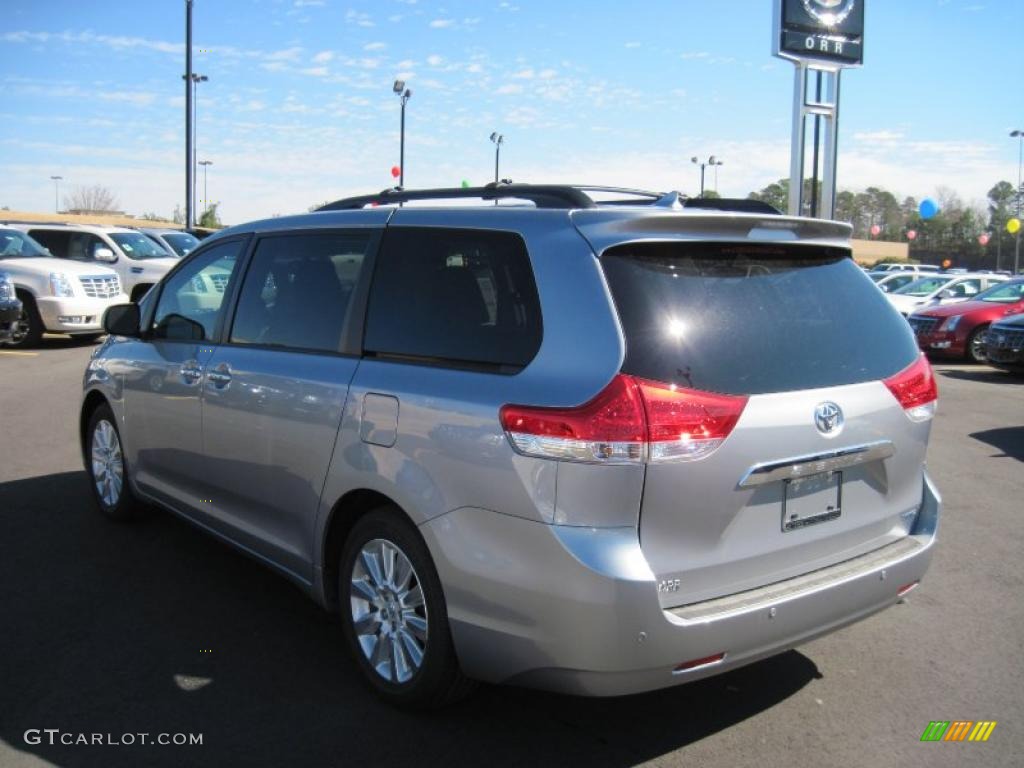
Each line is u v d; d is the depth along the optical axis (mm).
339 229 4082
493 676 3137
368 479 3484
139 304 5426
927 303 20547
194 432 4652
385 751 3277
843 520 3398
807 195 39812
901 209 107000
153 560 5145
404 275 3689
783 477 3109
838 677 3936
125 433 5398
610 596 2811
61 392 10648
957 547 5715
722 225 3201
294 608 4539
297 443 3885
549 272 3139
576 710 3604
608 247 3053
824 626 3279
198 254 5047
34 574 4902
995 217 90500
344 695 3678
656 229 3096
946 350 16891
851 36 19594
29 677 3768
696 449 2896
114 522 5785
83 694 3637
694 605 2984
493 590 3039
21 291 14945
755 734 3443
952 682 3895
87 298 15320
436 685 3350
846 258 3721
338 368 3760
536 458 2926
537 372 3043
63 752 3213
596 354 2936
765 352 3150
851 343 3441
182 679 3781
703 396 2932
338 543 3869
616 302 2980
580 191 3473
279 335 4215
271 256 4441
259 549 4301
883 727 3508
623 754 3293
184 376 4719
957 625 4508
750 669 4012
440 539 3186
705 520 2961
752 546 3102
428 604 3312
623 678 2889
